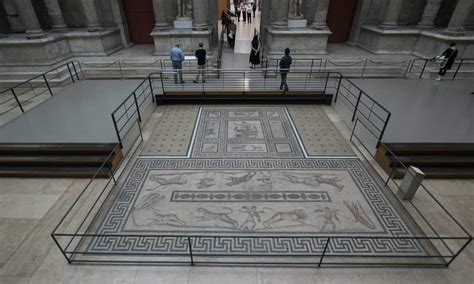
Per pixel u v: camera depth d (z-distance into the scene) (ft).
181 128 27.73
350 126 27.43
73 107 28.22
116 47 46.29
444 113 26.37
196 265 13.84
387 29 41.68
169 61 39.78
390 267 13.82
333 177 20.48
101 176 20.07
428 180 19.94
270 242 15.21
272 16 44.16
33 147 21.18
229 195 18.66
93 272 13.42
